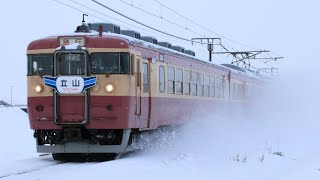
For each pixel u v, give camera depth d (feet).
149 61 47.42
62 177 32.53
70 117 41.75
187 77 59.00
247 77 90.43
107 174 33.68
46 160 44.09
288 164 43.29
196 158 43.75
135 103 43.78
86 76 41.63
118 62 41.96
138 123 44.80
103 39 42.04
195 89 62.08
